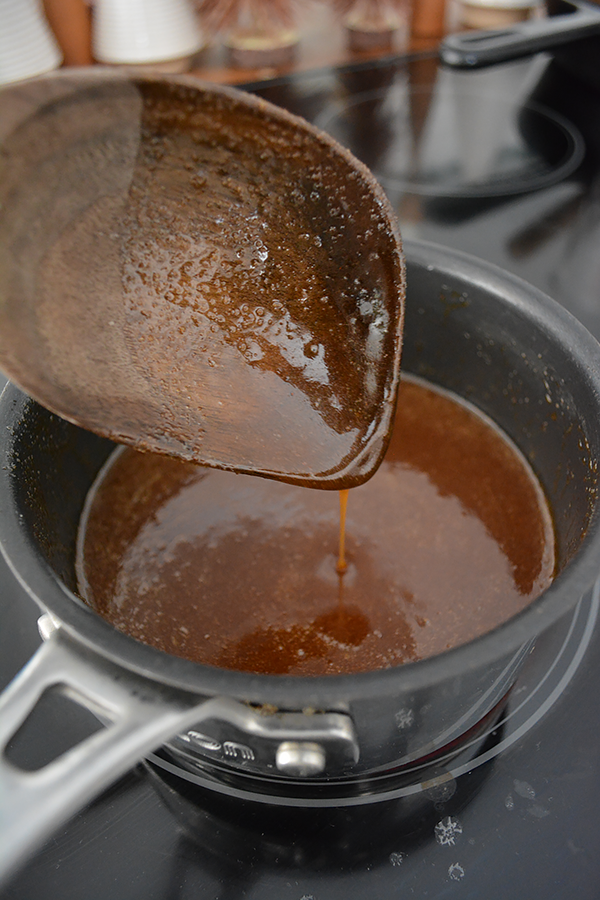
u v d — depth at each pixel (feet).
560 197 1.74
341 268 1.30
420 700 1.15
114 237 1.25
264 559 1.43
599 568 1.14
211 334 1.32
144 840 1.23
